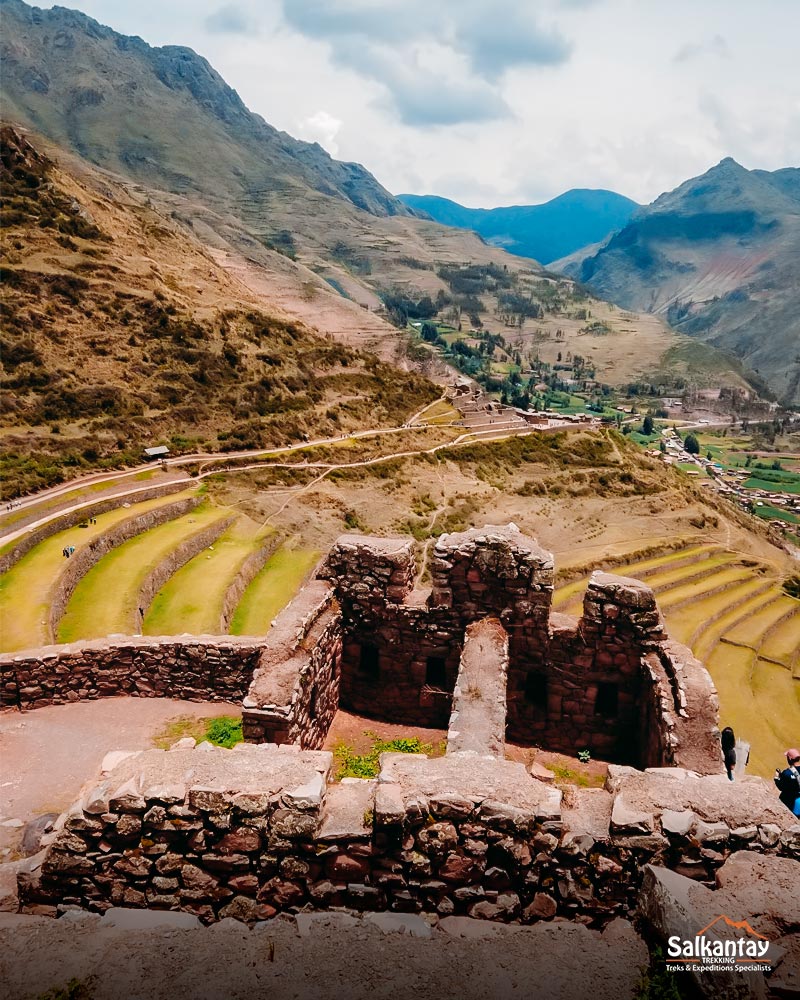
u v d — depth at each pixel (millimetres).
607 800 6316
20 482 49500
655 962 5207
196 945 5488
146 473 59344
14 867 7152
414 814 6035
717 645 46000
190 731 12273
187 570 38750
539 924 5855
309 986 5059
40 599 29203
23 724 12344
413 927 5812
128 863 6141
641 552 63312
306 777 6305
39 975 5195
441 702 12734
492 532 12477
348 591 12836
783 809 6059
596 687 12227
